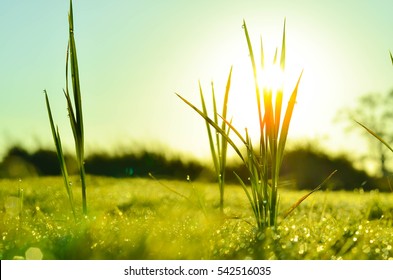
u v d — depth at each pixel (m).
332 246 0.86
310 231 0.94
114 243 0.84
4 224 0.93
